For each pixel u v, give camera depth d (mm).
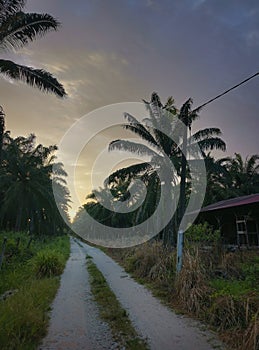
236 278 7672
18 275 9320
